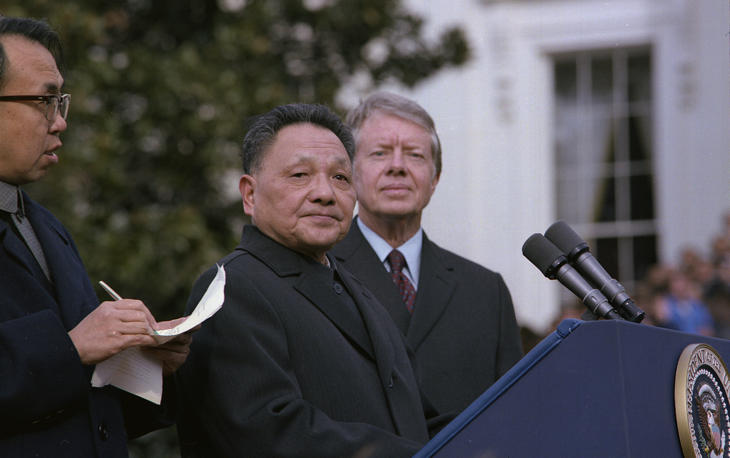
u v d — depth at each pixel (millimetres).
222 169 13914
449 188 18234
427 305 6328
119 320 4121
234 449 4387
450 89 18406
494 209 18172
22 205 4594
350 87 15992
